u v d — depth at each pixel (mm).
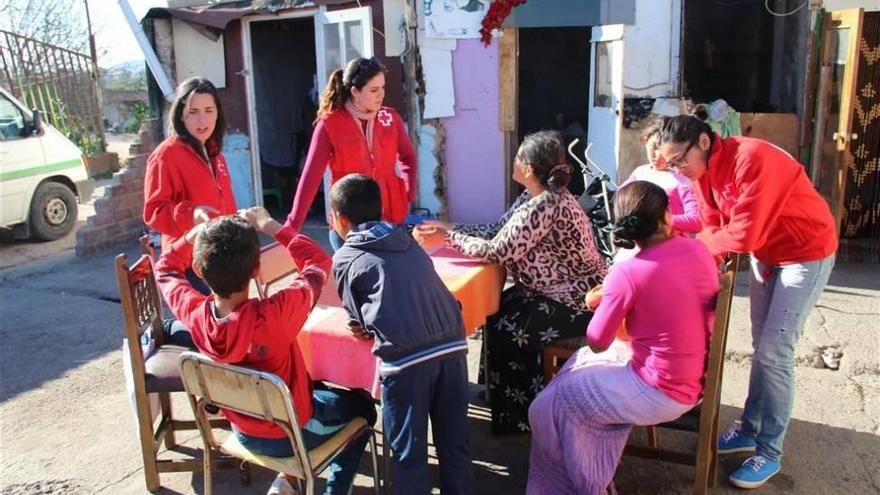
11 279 6543
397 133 3814
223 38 8070
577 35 10398
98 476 3295
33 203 7902
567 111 10648
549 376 3268
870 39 6324
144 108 17469
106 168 12539
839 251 6320
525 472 3205
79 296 5992
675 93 6820
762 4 9977
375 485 2832
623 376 2566
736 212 2725
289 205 9547
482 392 3961
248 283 2396
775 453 3049
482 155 7445
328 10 7547
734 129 6520
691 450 3379
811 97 6582
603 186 4449
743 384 3984
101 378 4367
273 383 2307
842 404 3727
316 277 2549
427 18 7062
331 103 3576
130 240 7805
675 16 6711
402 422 2465
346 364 2736
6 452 3525
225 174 3504
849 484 3053
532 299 3291
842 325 4645
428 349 2441
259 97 9570
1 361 4648
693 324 2469
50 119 11797
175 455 3439
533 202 3076
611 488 2775
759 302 3051
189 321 2469
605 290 2549
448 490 2582
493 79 7234
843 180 6098
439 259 3381
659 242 2502
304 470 2432
